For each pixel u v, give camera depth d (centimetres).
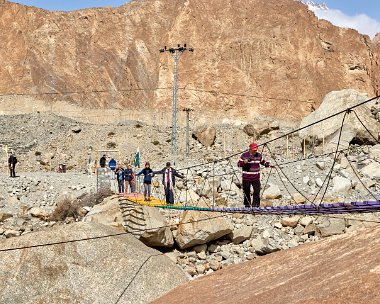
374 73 12644
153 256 1883
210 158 5278
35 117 7956
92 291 1695
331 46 12644
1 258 1739
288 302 925
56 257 1764
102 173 2877
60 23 12212
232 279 1348
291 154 4231
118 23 12562
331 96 4244
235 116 10631
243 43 11700
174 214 2375
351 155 3425
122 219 2220
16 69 10888
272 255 1374
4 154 6209
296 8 12538
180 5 12900
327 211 1027
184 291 1443
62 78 11119
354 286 848
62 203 2742
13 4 12012
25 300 1638
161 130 6881
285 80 11275
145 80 11600
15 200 2950
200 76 11275
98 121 10044
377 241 1076
